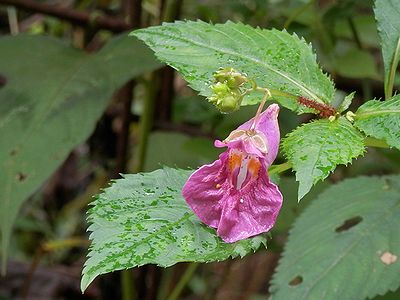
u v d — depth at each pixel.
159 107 0.51
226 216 0.26
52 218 0.66
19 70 0.44
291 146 0.26
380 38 0.30
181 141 0.51
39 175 0.40
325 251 0.34
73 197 0.67
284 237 0.46
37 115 0.41
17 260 0.58
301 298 0.33
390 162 0.46
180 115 0.53
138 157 0.50
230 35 0.30
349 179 0.36
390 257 0.33
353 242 0.34
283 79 0.29
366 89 0.51
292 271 0.34
